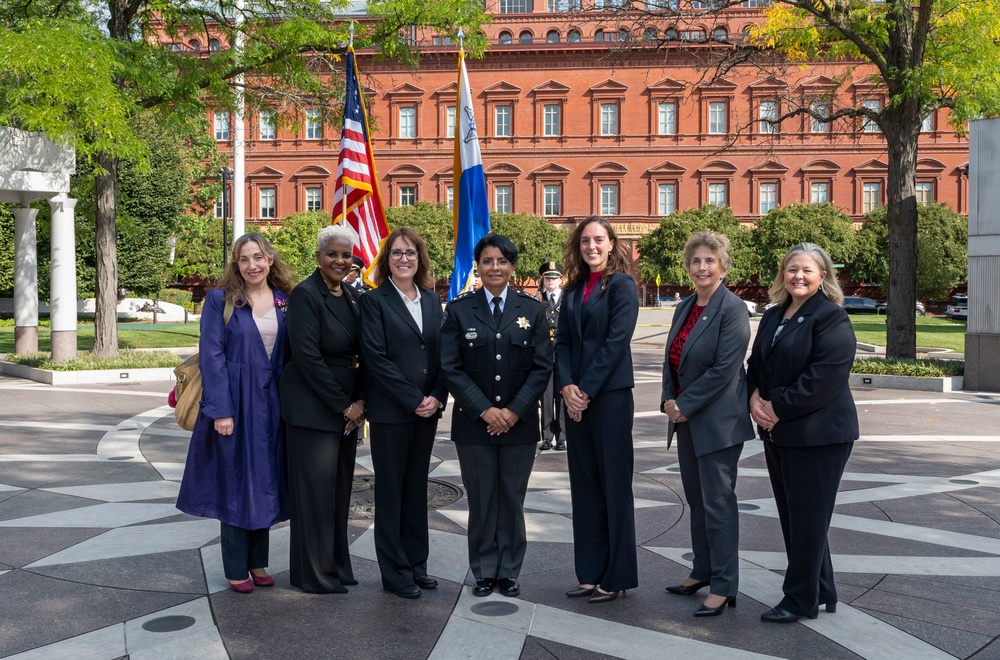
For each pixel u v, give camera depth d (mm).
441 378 4805
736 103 57531
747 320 4527
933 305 54938
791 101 18984
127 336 24578
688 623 4230
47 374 14938
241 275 4848
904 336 16703
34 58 12898
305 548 4629
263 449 4680
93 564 5090
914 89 15531
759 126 57312
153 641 3984
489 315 4703
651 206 58750
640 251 56750
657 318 39000
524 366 4676
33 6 16516
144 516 6164
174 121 17359
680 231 53469
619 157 58875
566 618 4301
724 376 4383
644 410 11961
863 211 57438
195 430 4703
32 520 6020
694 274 4609
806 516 4195
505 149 59469
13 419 10727
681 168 58312
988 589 4676
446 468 7977
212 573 4980
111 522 5988
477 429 4633
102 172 15383
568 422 4672
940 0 16438
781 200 58000
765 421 4273
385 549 4672
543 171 59281
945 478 7512
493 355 4637
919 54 16219
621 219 58844
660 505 6543
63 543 5496
